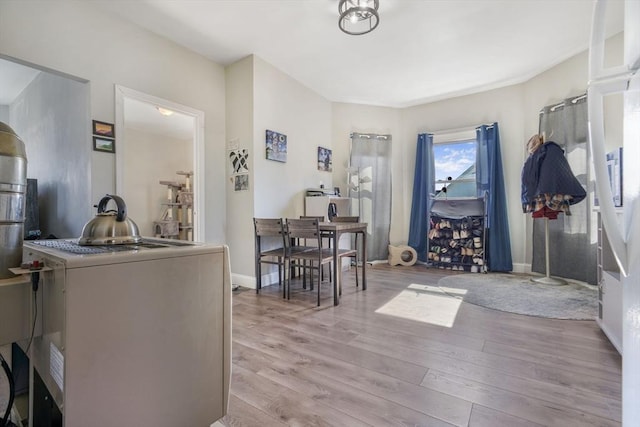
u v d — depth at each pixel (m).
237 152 3.60
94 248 0.98
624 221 0.68
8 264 0.89
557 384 1.50
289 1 2.56
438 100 4.90
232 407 1.35
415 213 4.92
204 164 3.46
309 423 1.24
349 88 4.43
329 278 3.77
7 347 1.17
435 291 3.27
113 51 2.69
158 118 4.67
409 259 4.84
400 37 3.11
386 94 4.66
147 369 0.88
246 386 1.51
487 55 3.49
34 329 0.88
